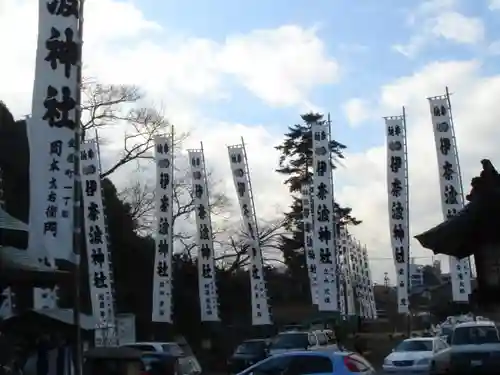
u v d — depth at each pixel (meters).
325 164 37.59
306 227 46.62
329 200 37.53
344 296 53.78
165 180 35.66
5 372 17.31
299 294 63.22
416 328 69.94
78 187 19.41
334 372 18.55
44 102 19.50
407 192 35.59
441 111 33.84
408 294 35.56
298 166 62.62
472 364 18.88
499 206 10.07
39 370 20.14
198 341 49.19
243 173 39.47
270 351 35.50
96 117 43.66
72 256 18.92
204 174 38.62
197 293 50.66
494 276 10.31
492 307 10.41
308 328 47.50
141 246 48.28
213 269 38.31
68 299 27.33
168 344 32.75
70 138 19.50
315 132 37.97
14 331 20.19
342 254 54.41
